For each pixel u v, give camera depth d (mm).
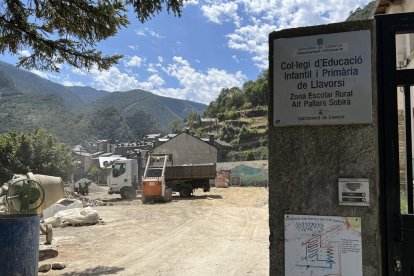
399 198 2662
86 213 15383
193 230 13922
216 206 22828
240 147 108688
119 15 6805
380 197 2697
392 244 2648
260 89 142000
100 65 7660
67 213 15430
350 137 2707
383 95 2732
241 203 24688
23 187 8336
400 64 7340
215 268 8250
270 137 2875
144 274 7898
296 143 2814
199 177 28609
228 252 9953
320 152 2760
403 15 2721
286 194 2814
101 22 6766
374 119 2674
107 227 14586
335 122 2725
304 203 2770
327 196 2727
